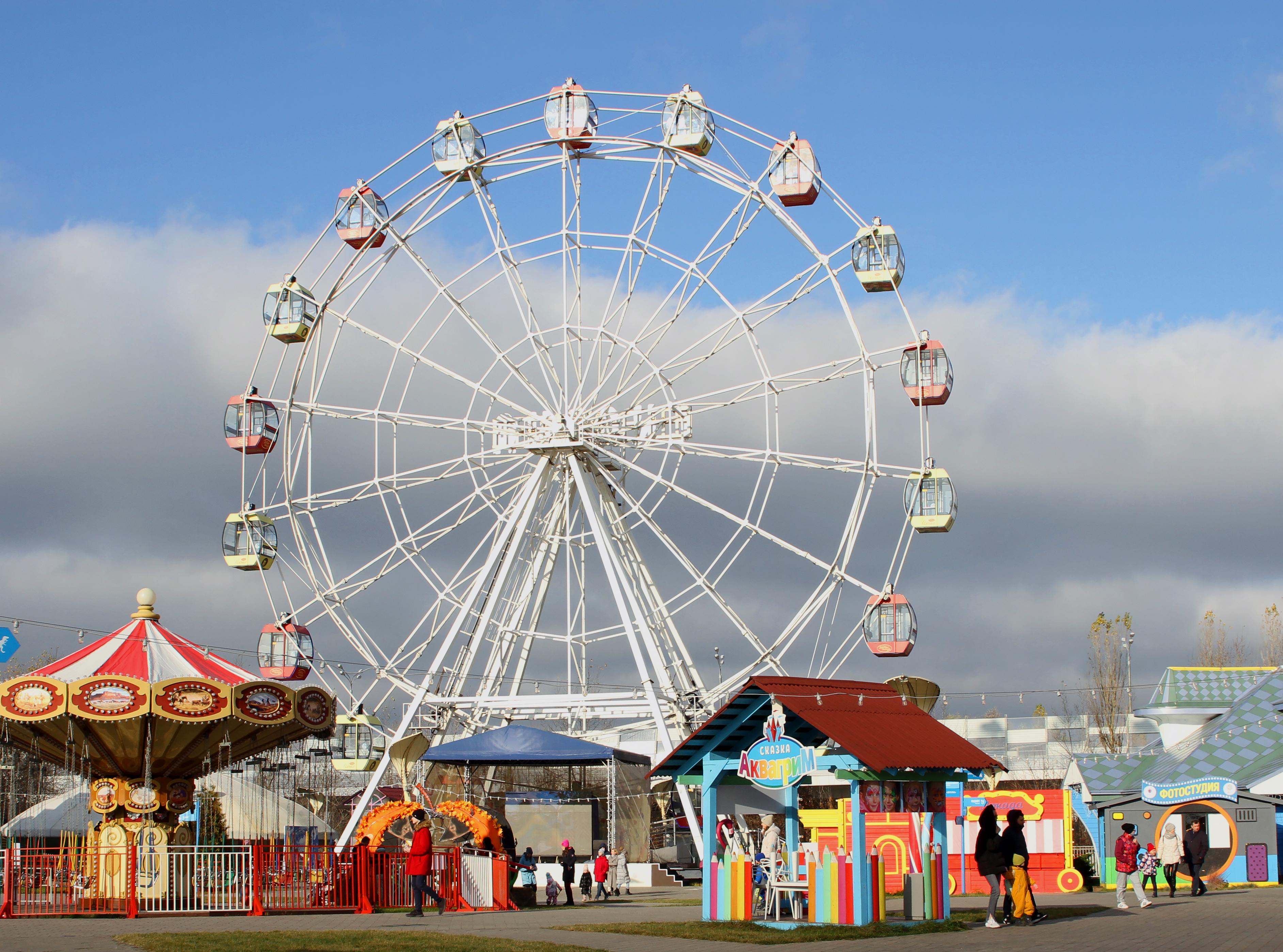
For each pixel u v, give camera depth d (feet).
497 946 64.54
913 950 60.49
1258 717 140.56
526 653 150.82
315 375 144.66
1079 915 81.10
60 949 63.05
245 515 142.00
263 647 140.46
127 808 113.19
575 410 141.90
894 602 128.57
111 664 111.24
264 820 182.29
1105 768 145.18
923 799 79.30
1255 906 84.12
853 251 134.10
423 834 91.97
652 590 144.56
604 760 150.61
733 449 135.44
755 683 78.28
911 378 131.44
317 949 62.95
